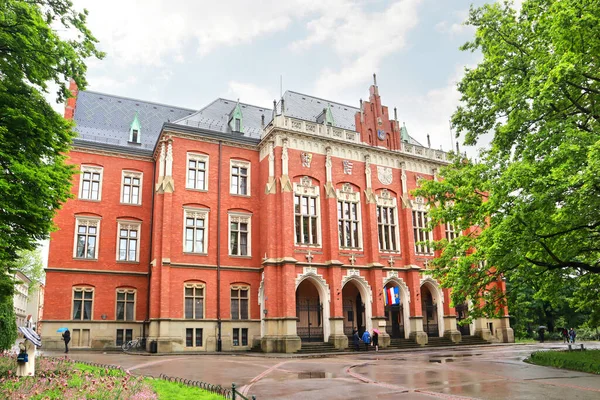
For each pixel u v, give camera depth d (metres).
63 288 35.78
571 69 15.41
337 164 38.69
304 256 35.66
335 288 35.69
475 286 21.86
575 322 49.81
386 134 41.94
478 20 22.16
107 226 37.97
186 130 36.91
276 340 33.16
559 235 17.94
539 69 17.19
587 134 15.98
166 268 33.78
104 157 38.94
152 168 40.34
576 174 14.84
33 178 14.58
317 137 37.91
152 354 30.59
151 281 34.88
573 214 16.34
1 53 15.44
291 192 35.78
